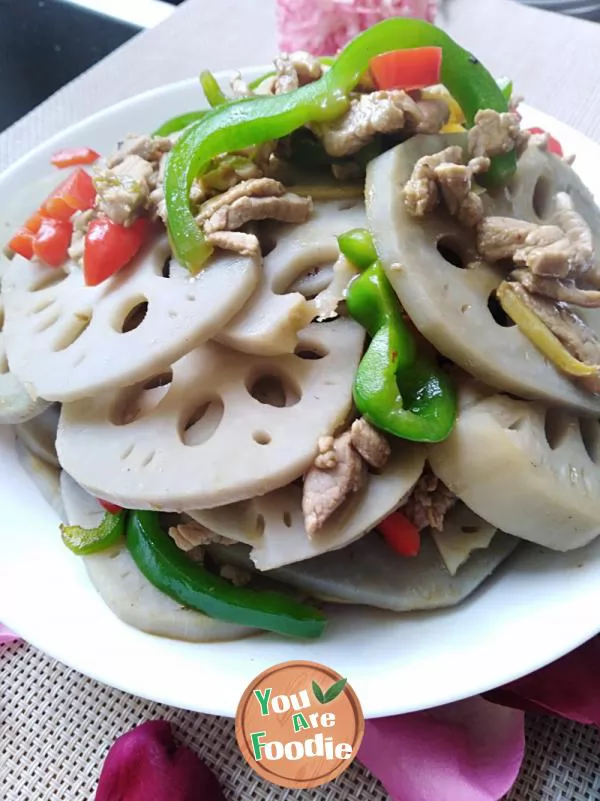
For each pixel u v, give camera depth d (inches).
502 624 6.0
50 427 7.6
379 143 6.9
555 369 6.2
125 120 9.4
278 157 7.2
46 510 7.3
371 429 6.0
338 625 6.4
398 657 5.9
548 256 6.1
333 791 6.3
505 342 6.1
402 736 6.3
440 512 6.5
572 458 6.2
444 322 5.9
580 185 7.5
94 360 6.3
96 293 6.8
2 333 7.5
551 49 12.0
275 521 6.2
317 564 6.5
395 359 6.0
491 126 6.6
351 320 6.5
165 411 6.3
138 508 6.1
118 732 6.7
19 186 8.8
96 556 6.9
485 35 12.3
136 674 5.9
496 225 6.3
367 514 6.0
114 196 6.6
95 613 6.5
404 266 5.9
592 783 6.3
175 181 6.5
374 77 6.9
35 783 6.5
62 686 7.0
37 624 6.2
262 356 6.3
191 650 6.3
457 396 6.3
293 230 6.7
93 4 14.7
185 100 9.5
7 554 6.7
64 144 9.1
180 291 6.3
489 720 6.4
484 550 6.6
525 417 6.0
